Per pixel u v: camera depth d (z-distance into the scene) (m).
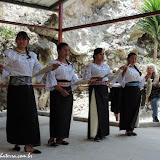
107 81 4.26
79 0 11.86
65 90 4.07
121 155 3.60
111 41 12.45
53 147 4.02
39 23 10.10
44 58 9.91
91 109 4.55
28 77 3.61
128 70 4.88
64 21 11.43
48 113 7.53
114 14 12.65
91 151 3.80
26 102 3.54
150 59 12.46
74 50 11.59
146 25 11.34
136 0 13.09
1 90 9.14
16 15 9.95
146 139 4.64
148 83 5.84
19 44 3.57
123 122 4.96
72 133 5.13
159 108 10.45
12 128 3.55
